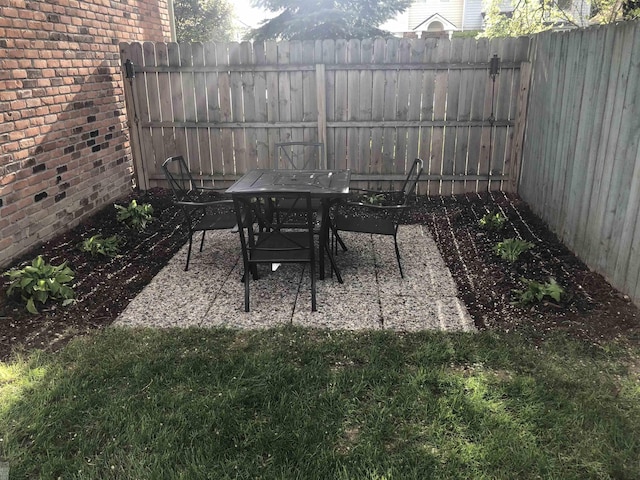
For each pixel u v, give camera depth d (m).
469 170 6.27
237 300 3.75
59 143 4.80
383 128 6.17
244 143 6.34
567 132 4.55
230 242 4.94
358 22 10.40
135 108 6.26
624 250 3.50
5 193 4.06
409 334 3.19
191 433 2.33
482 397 2.55
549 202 5.03
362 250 4.71
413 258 4.52
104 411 2.49
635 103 3.34
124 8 6.10
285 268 4.31
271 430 2.34
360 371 2.76
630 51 3.42
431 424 2.38
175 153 6.45
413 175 6.30
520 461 2.15
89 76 5.33
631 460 2.15
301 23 10.04
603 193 3.80
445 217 5.57
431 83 5.98
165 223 5.46
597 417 2.39
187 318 3.49
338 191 3.62
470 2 20.98
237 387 2.64
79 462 2.18
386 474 2.09
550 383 2.65
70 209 5.04
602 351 2.94
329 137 6.25
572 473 2.09
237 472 2.12
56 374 2.78
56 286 3.66
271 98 6.14
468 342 3.06
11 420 2.43
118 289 3.92
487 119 6.05
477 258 4.43
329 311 3.56
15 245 4.20
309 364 2.86
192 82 6.16
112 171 5.93
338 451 2.22
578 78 4.31
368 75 5.99
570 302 3.52
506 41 5.79
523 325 3.26
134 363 2.88
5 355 3.03
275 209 4.45
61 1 4.78
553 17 8.99
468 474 2.10
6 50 4.04
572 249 4.40
